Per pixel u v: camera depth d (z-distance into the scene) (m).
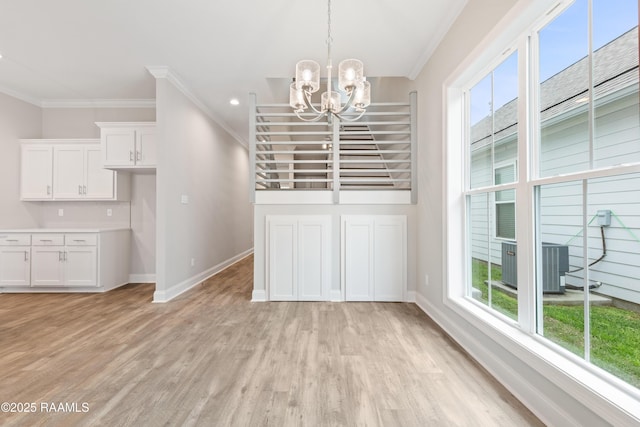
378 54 3.49
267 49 3.44
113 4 2.69
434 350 2.53
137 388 1.97
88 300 4.00
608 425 1.30
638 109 1.30
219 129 5.96
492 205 2.43
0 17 2.87
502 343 2.00
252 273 5.80
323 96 2.39
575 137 1.62
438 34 3.06
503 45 2.14
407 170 3.92
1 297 4.17
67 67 3.87
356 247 3.96
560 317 1.72
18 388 1.98
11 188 4.59
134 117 4.99
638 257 1.30
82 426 1.62
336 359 2.37
